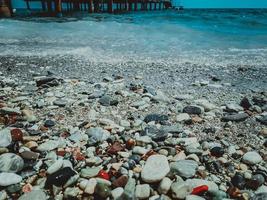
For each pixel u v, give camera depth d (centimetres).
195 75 112
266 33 291
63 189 38
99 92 80
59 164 42
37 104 69
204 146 51
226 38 238
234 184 40
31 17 471
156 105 73
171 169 42
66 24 307
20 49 160
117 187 38
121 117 65
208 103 75
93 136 52
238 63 136
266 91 93
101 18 454
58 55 145
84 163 44
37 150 47
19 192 37
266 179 41
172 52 163
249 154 47
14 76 102
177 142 52
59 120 61
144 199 36
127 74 109
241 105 74
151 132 55
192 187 38
